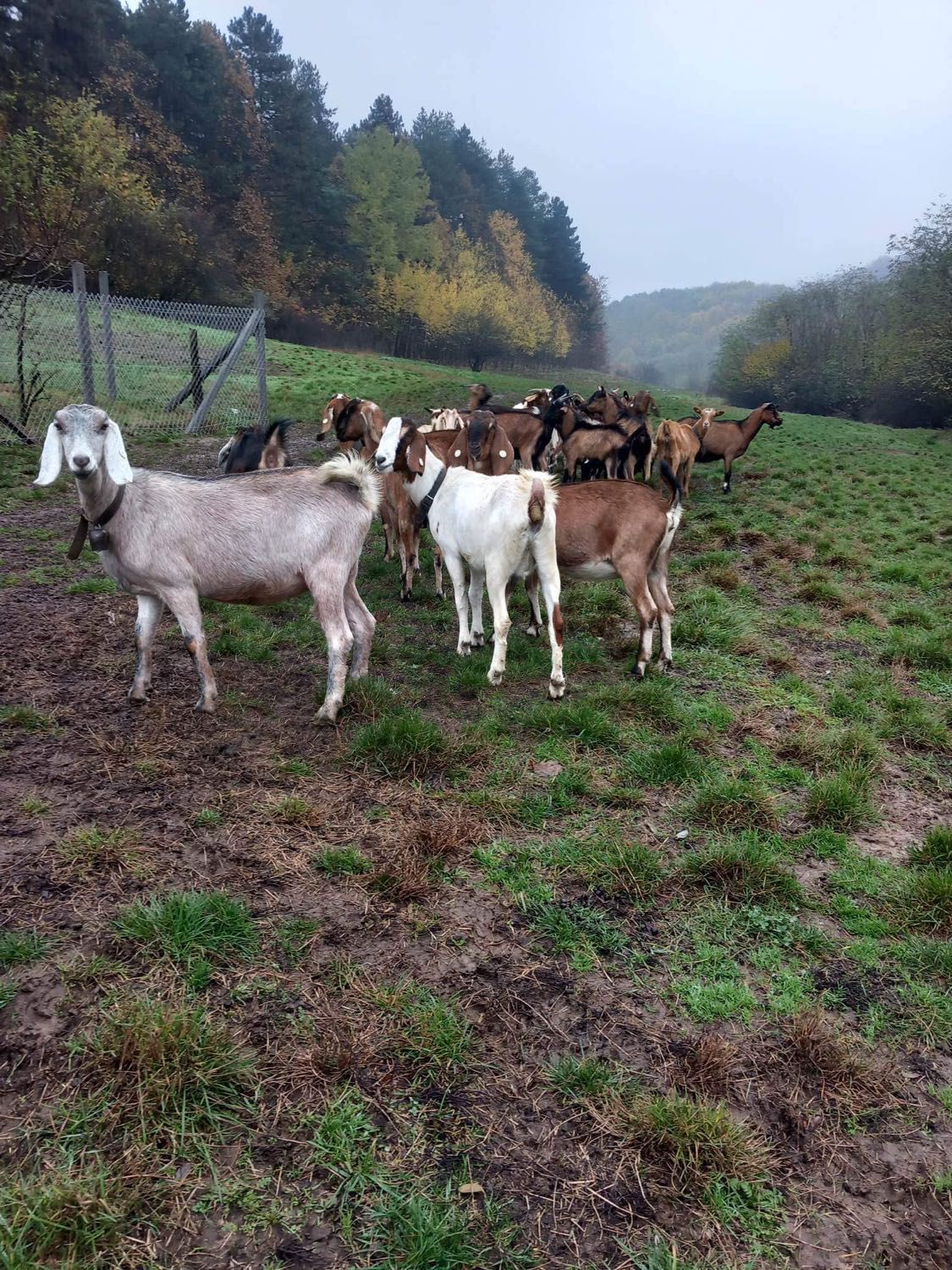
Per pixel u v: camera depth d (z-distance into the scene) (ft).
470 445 27.86
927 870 13.35
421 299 214.48
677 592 28.07
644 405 64.90
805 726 18.57
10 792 13.57
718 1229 7.80
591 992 10.56
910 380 130.41
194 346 55.26
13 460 40.22
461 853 13.12
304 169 206.28
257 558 16.33
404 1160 8.13
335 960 10.63
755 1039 10.04
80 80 156.66
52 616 21.83
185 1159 7.93
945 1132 9.05
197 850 12.54
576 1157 8.36
